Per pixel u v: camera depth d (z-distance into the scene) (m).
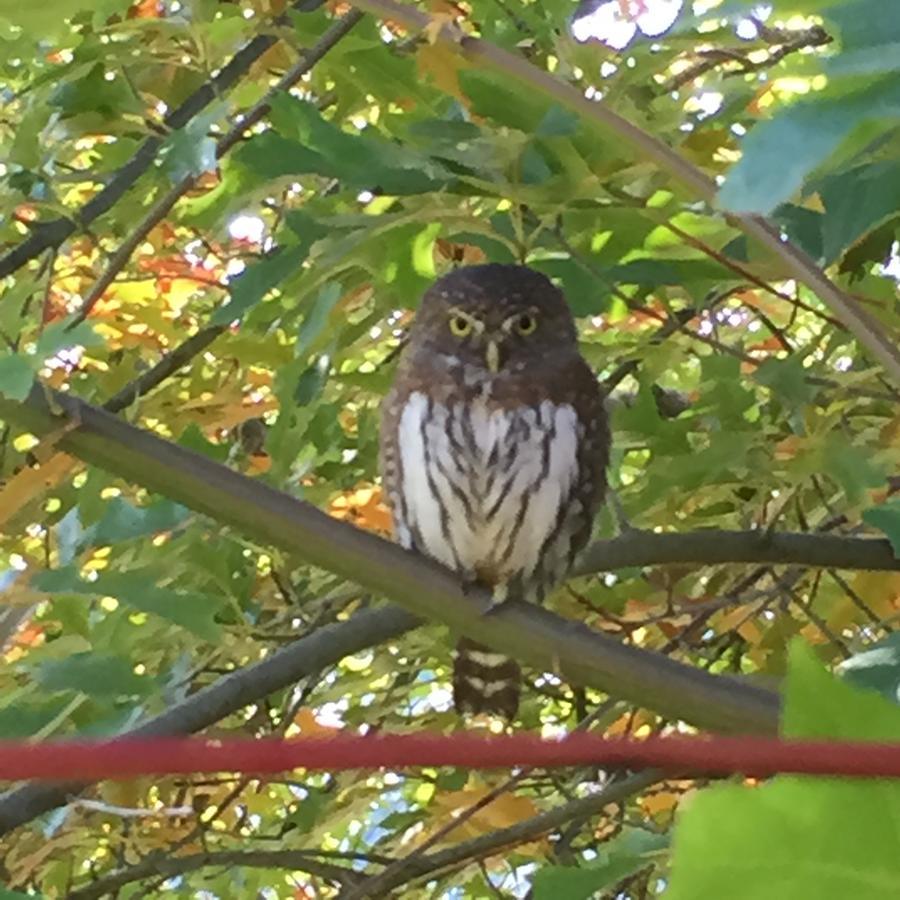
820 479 3.10
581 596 3.30
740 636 3.72
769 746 0.68
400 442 3.25
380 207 2.73
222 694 2.80
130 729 2.44
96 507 2.80
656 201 2.53
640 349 3.02
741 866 0.71
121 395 3.51
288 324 3.24
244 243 3.81
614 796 3.17
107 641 2.61
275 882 4.35
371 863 4.10
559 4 2.31
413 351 3.26
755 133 0.82
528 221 2.67
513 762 0.68
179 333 3.83
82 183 3.62
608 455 3.21
